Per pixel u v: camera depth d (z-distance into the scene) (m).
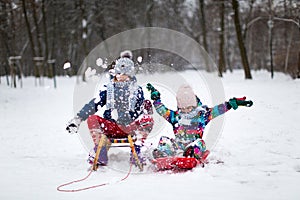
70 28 34.06
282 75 23.09
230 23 36.12
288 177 4.36
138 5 31.75
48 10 31.19
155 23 33.59
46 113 11.07
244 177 4.37
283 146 5.94
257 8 27.02
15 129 8.38
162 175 4.60
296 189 3.89
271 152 5.61
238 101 5.18
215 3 26.94
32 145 6.64
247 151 5.69
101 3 30.66
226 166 4.88
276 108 9.44
